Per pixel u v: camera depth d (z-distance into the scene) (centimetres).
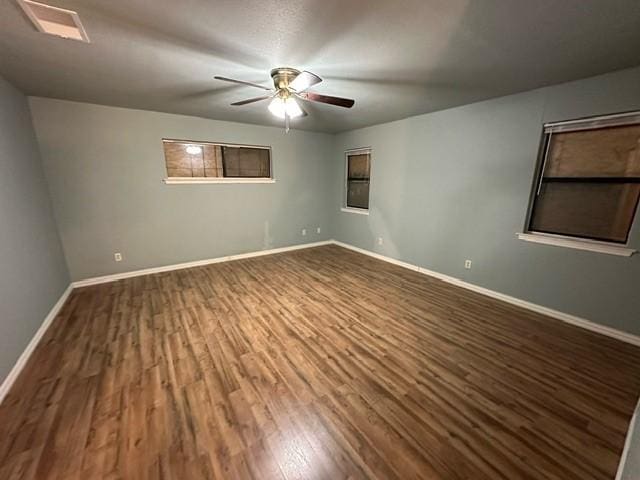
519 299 298
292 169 504
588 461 133
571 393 175
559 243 261
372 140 456
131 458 133
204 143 407
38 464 130
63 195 324
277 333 244
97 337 237
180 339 234
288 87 229
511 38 169
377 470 128
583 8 137
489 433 148
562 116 248
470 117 318
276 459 133
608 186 235
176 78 242
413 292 334
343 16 148
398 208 428
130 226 373
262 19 151
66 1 135
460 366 201
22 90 270
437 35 167
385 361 206
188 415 158
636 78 209
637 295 223
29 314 223
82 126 324
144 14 146
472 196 328
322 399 170
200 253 435
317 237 568
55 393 174
